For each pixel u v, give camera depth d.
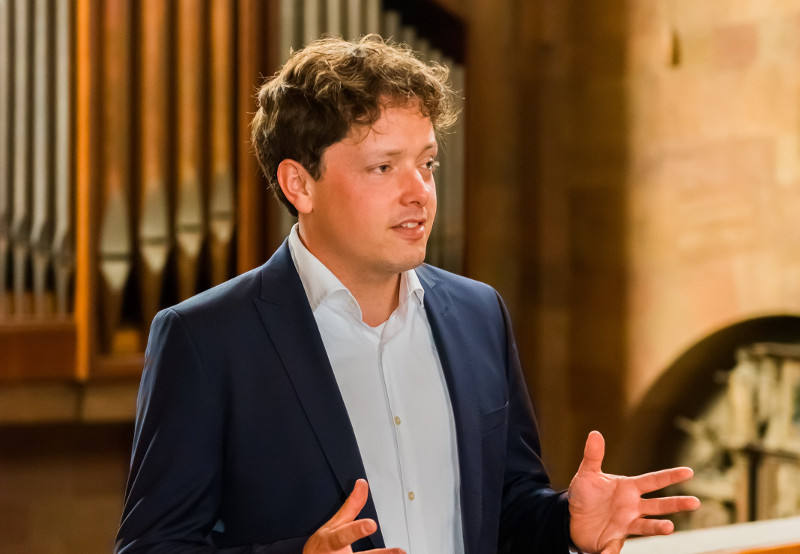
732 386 12.81
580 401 13.86
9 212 11.41
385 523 3.52
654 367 12.97
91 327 11.33
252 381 3.49
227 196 11.72
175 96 11.46
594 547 3.53
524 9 13.69
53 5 11.15
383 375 3.68
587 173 13.50
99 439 12.26
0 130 11.30
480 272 14.05
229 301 3.60
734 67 11.77
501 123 13.95
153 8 11.27
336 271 3.67
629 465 13.57
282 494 3.44
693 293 12.43
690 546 4.19
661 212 12.71
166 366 3.48
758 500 12.62
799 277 11.27
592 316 13.63
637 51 12.79
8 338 11.07
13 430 11.98
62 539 12.24
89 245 11.23
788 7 11.21
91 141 11.12
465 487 3.64
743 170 11.77
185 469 3.38
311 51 3.60
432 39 13.95
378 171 3.45
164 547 3.29
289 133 3.52
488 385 3.84
